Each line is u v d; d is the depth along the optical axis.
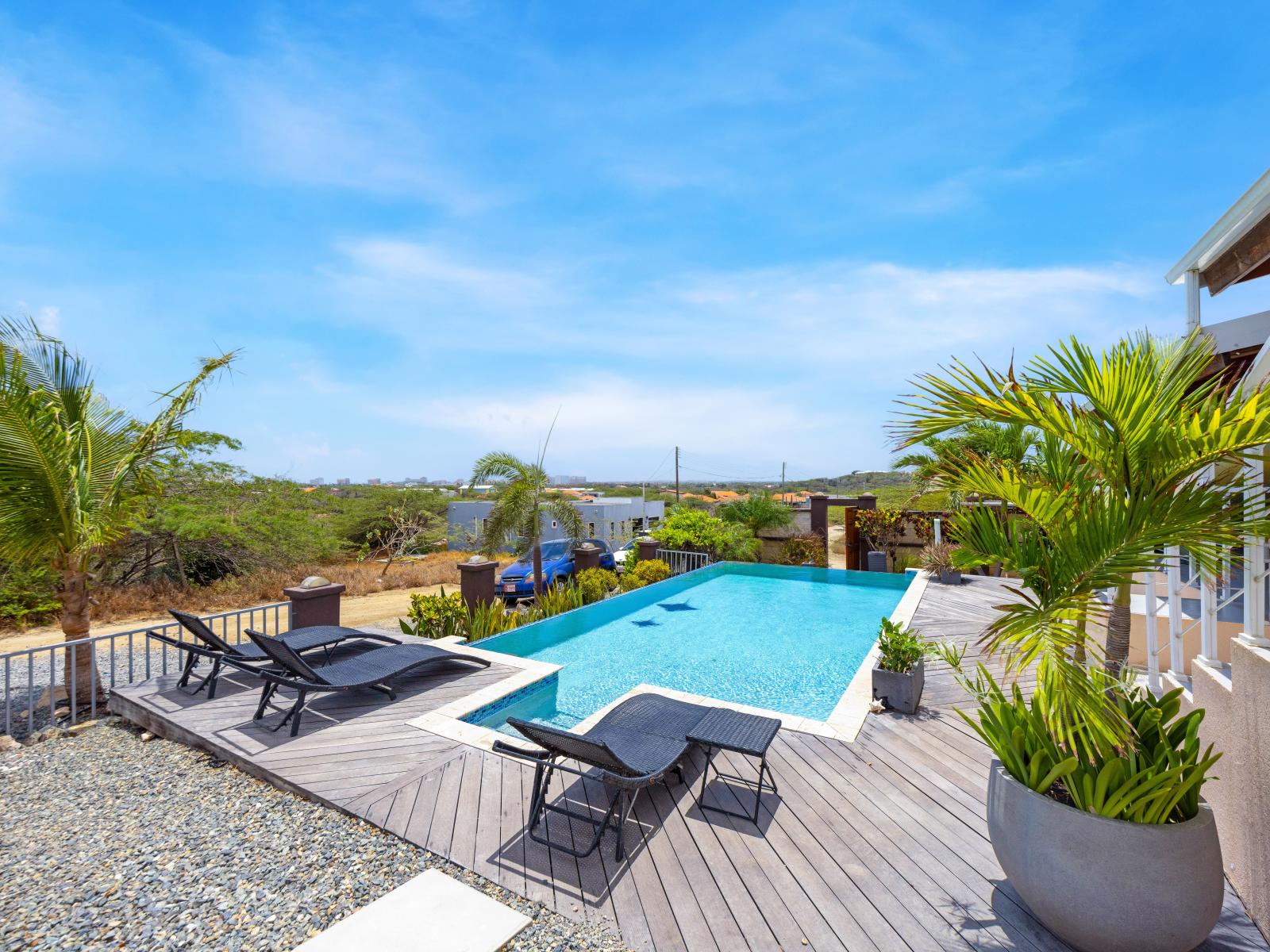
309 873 2.97
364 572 18.16
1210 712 3.13
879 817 3.45
